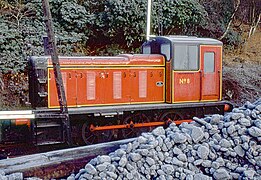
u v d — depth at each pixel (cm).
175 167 464
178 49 872
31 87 791
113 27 1303
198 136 475
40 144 719
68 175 500
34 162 504
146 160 459
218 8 1691
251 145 461
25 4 1270
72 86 795
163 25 1404
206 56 912
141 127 842
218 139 476
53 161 500
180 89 878
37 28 1219
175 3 1413
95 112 774
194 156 469
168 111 871
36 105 766
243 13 1841
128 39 1338
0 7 1255
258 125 466
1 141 723
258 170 454
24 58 1152
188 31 1509
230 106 941
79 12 1295
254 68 1476
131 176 451
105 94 831
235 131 473
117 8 1278
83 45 1309
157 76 883
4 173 460
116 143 549
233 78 1349
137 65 863
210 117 503
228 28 1675
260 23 1855
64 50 1244
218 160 465
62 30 1286
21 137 743
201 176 455
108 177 446
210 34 1630
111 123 817
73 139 779
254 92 1351
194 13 1469
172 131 498
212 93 925
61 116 698
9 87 1109
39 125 720
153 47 924
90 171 447
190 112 902
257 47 1725
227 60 1556
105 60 833
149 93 876
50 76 770
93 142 799
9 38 1150
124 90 851
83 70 808
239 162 467
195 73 896
